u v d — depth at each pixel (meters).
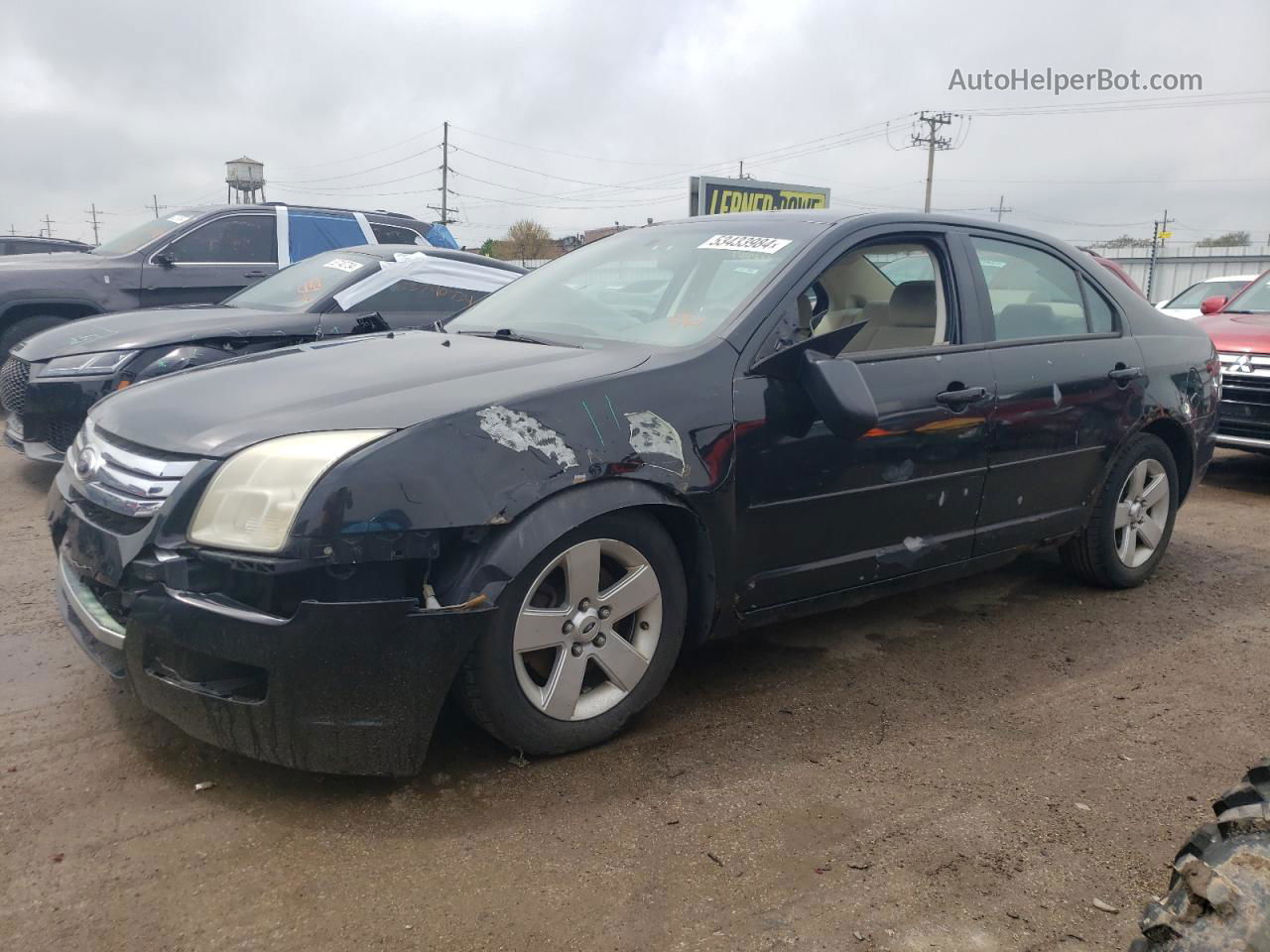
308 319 6.62
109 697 3.32
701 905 2.36
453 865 2.48
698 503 3.07
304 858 2.48
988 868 2.54
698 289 3.62
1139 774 3.06
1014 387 3.97
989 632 4.25
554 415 2.81
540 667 2.98
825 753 3.12
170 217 9.80
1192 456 4.96
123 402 3.13
